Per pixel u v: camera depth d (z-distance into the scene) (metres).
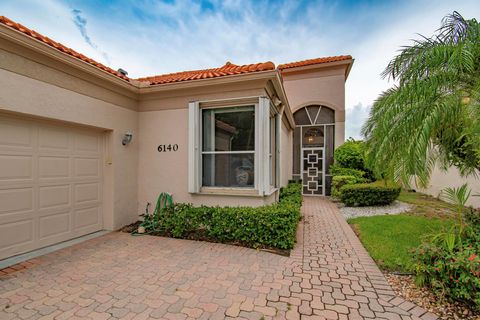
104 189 5.19
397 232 4.96
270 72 4.54
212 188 5.20
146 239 4.61
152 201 5.68
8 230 3.63
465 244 2.84
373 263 3.59
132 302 2.55
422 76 3.54
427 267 2.69
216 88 5.09
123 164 5.37
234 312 2.40
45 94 3.83
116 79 4.88
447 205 7.98
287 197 6.79
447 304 2.50
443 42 3.59
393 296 2.70
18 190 3.75
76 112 4.32
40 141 4.05
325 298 2.66
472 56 3.14
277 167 6.46
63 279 3.03
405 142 3.48
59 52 3.81
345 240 4.68
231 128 5.17
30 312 2.37
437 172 9.49
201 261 3.61
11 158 3.66
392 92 4.18
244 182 5.08
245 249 4.14
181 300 2.59
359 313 2.40
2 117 3.54
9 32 3.20
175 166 5.50
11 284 2.90
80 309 2.42
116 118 5.18
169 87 5.24
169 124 5.55
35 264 3.46
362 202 7.96
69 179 4.52
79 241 4.47
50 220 4.20
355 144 10.20
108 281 2.99
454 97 3.38
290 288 2.86
